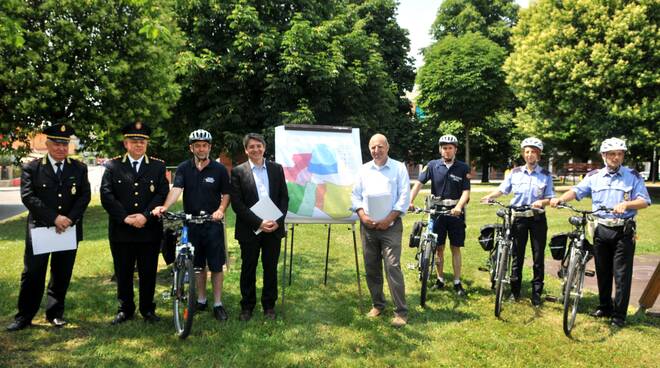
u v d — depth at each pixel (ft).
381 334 14.93
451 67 85.46
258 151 16.01
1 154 45.80
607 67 54.39
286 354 13.33
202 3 52.90
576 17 58.49
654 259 26.48
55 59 39.40
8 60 38.14
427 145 98.07
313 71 51.80
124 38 41.60
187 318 13.80
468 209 48.62
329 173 18.02
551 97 62.49
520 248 18.38
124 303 15.56
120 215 14.76
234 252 26.73
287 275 21.91
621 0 55.01
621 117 54.60
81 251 26.68
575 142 79.10
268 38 50.83
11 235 35.09
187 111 57.98
